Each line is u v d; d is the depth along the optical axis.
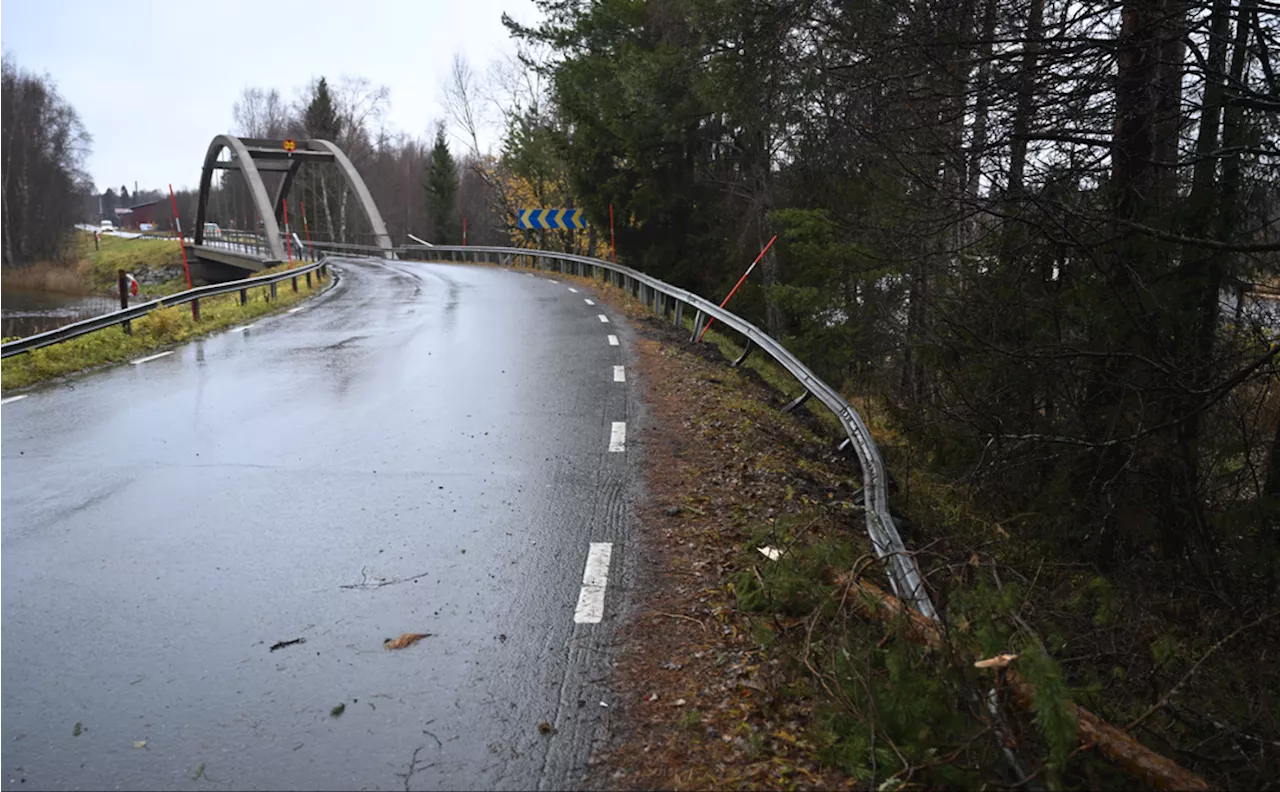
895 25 9.34
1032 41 7.54
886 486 6.81
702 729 3.99
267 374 12.95
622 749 3.85
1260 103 6.79
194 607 5.24
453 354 14.91
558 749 3.85
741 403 11.20
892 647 4.26
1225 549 7.40
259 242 60.47
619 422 10.05
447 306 23.02
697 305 17.02
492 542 6.30
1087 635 5.77
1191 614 6.85
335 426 9.76
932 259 10.13
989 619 3.94
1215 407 7.46
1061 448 8.07
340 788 3.59
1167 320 7.46
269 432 9.48
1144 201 7.69
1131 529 7.43
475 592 5.46
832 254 18.41
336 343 16.20
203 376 12.81
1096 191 8.05
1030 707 3.53
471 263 49.34
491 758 3.79
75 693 4.30
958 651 3.87
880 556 4.98
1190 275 7.58
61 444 8.99
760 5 15.05
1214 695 5.53
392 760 3.77
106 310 47.44
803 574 5.14
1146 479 7.56
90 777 3.65
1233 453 7.54
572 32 31.78
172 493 7.38
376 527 6.59
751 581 5.41
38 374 12.71
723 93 18.27
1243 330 7.45
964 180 8.45
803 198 20.86
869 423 14.94
